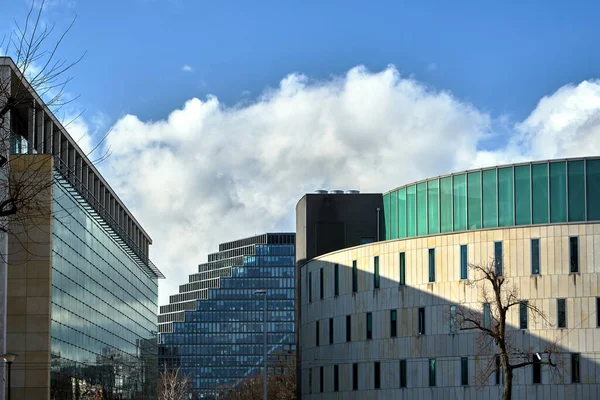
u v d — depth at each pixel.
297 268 106.69
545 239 77.12
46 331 79.44
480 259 79.25
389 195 95.75
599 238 75.81
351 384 88.94
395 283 85.00
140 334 142.50
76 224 93.81
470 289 79.25
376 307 86.69
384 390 84.81
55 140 89.81
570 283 75.94
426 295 82.25
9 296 79.50
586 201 79.00
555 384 75.12
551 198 80.06
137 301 140.00
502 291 77.00
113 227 118.62
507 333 77.25
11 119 76.38
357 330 88.75
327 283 94.00
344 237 101.75
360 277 88.94
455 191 85.94
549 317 76.06
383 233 101.12
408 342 83.19
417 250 83.62
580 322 75.31
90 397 100.00
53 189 80.88
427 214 88.62
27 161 75.69
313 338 96.88
